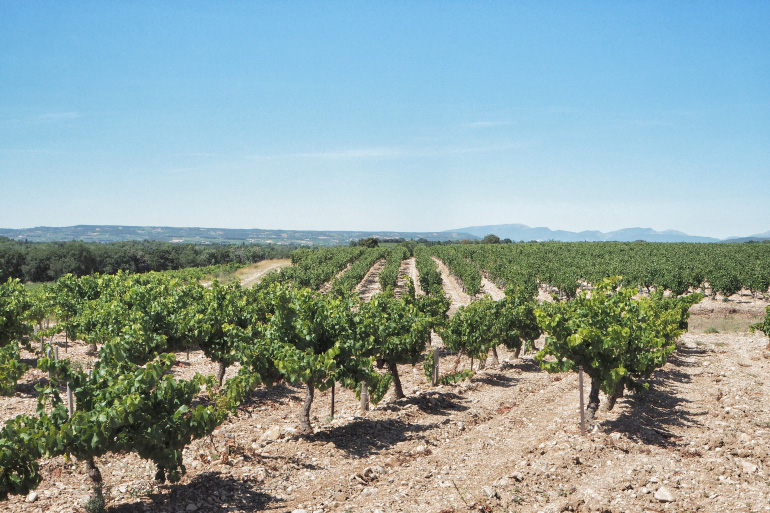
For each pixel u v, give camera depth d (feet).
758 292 140.67
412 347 49.19
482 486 28.73
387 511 25.75
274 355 38.68
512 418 42.98
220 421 28.02
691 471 29.78
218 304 54.60
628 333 36.37
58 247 308.60
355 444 36.09
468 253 278.26
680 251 230.07
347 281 134.72
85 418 22.98
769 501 25.44
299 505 26.58
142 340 44.11
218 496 27.22
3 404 41.52
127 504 25.62
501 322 63.00
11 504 24.97
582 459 31.58
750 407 43.29
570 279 133.49
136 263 344.49
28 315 56.44
